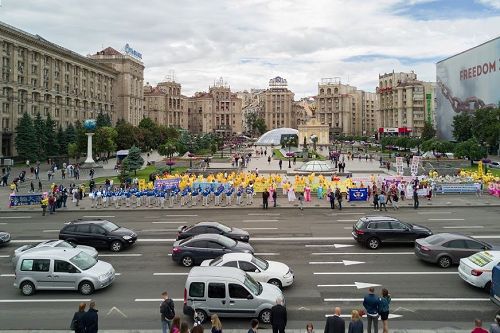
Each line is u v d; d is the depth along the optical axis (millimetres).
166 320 14875
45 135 99562
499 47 118750
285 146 156250
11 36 97688
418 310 17438
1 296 19312
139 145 124250
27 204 44125
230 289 16406
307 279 21141
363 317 16938
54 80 116938
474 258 20047
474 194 48938
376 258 24688
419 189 46625
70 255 19969
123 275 21984
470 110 133125
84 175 71938
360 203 43781
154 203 44625
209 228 26719
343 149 160125
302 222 34875
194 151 114125
